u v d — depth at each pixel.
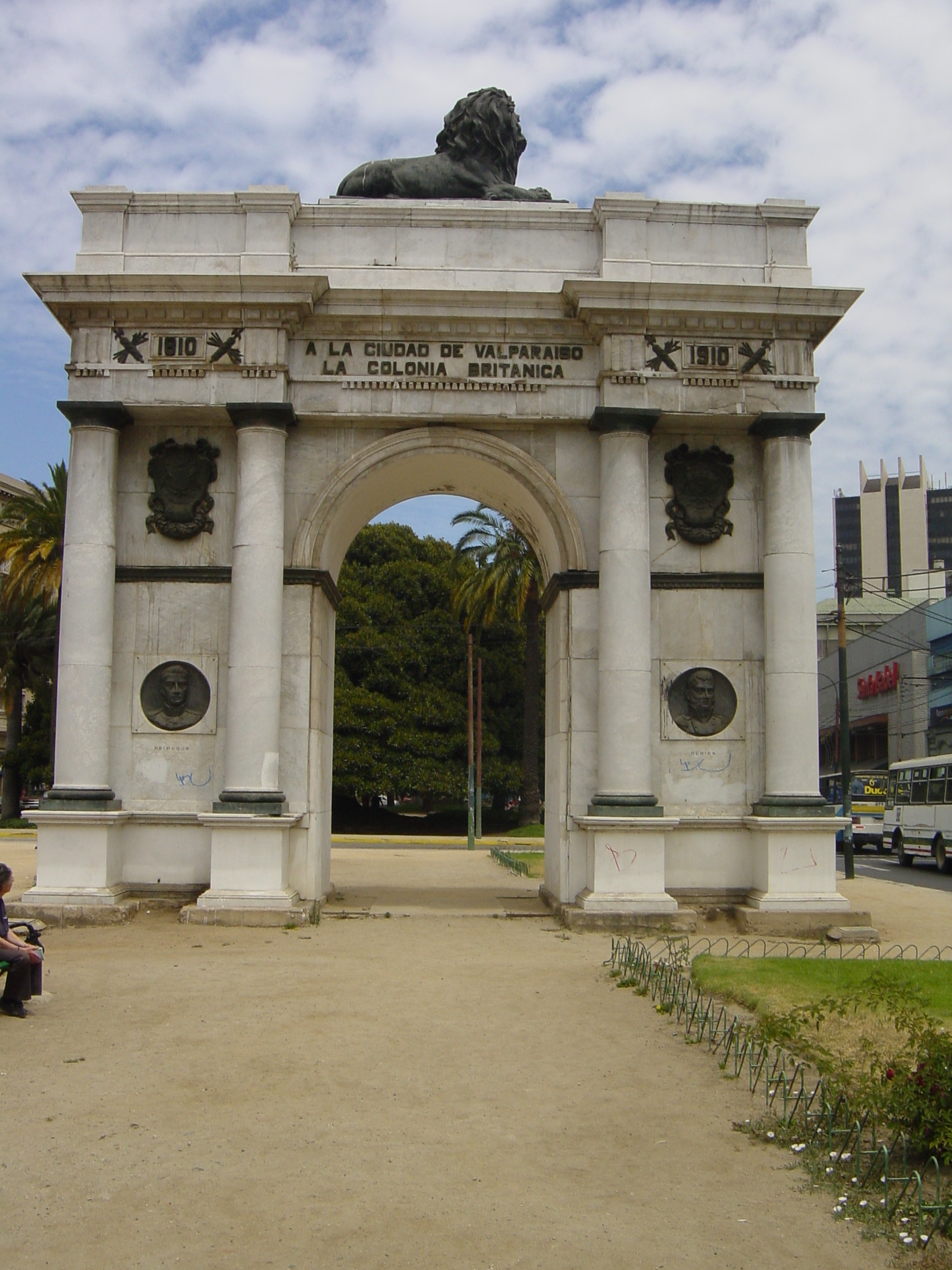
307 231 19.41
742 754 18.73
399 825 55.47
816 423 18.72
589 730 18.58
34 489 44.50
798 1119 7.94
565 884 18.36
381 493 20.73
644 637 18.23
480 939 16.34
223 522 18.92
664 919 17.25
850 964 13.56
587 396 18.97
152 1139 7.46
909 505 143.88
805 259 19.31
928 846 36.56
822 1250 6.04
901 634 66.94
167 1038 10.10
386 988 12.57
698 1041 10.24
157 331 18.69
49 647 45.75
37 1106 8.11
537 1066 9.45
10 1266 5.63
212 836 17.56
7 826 47.97
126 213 19.20
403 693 50.91
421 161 20.61
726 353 18.91
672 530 19.06
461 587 48.28
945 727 60.19
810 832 17.88
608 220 19.22
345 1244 5.96
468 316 18.83
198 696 18.52
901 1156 7.30
